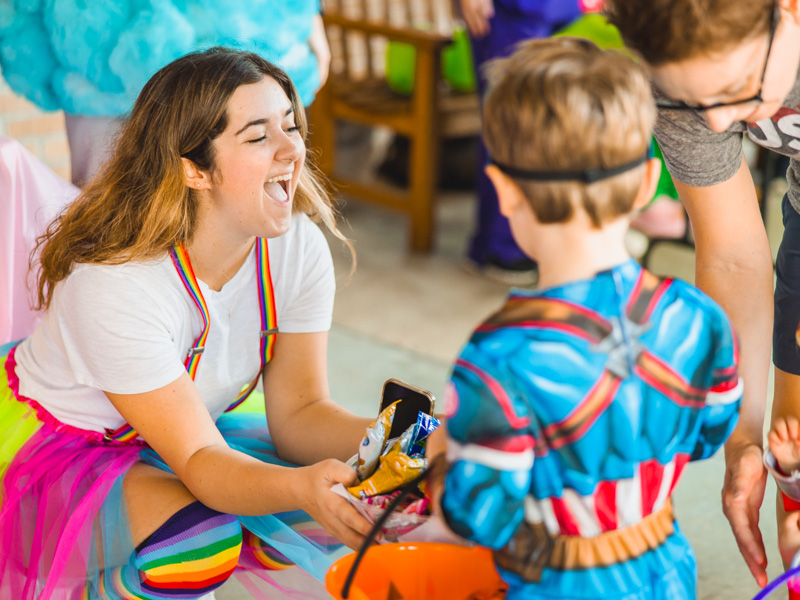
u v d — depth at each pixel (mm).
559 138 904
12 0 1880
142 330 1396
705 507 2098
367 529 1261
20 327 1877
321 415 1614
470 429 929
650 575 1042
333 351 2912
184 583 1450
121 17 1829
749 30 971
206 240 1450
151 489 1467
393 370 2789
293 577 1604
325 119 3773
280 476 1356
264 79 1396
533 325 942
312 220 1671
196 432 1439
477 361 930
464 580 1222
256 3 1941
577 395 946
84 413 1524
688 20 970
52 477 1492
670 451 1038
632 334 970
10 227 1797
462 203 4289
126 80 1857
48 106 2002
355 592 1159
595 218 941
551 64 924
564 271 975
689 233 3172
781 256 1458
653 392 992
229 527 1458
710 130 1298
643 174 947
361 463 1343
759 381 1397
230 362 1569
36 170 1847
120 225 1416
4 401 1569
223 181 1384
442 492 973
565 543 1027
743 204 1407
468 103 3678
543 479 988
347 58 3863
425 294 3369
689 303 1009
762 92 1034
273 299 1557
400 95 3764
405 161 4270
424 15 4023
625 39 1040
